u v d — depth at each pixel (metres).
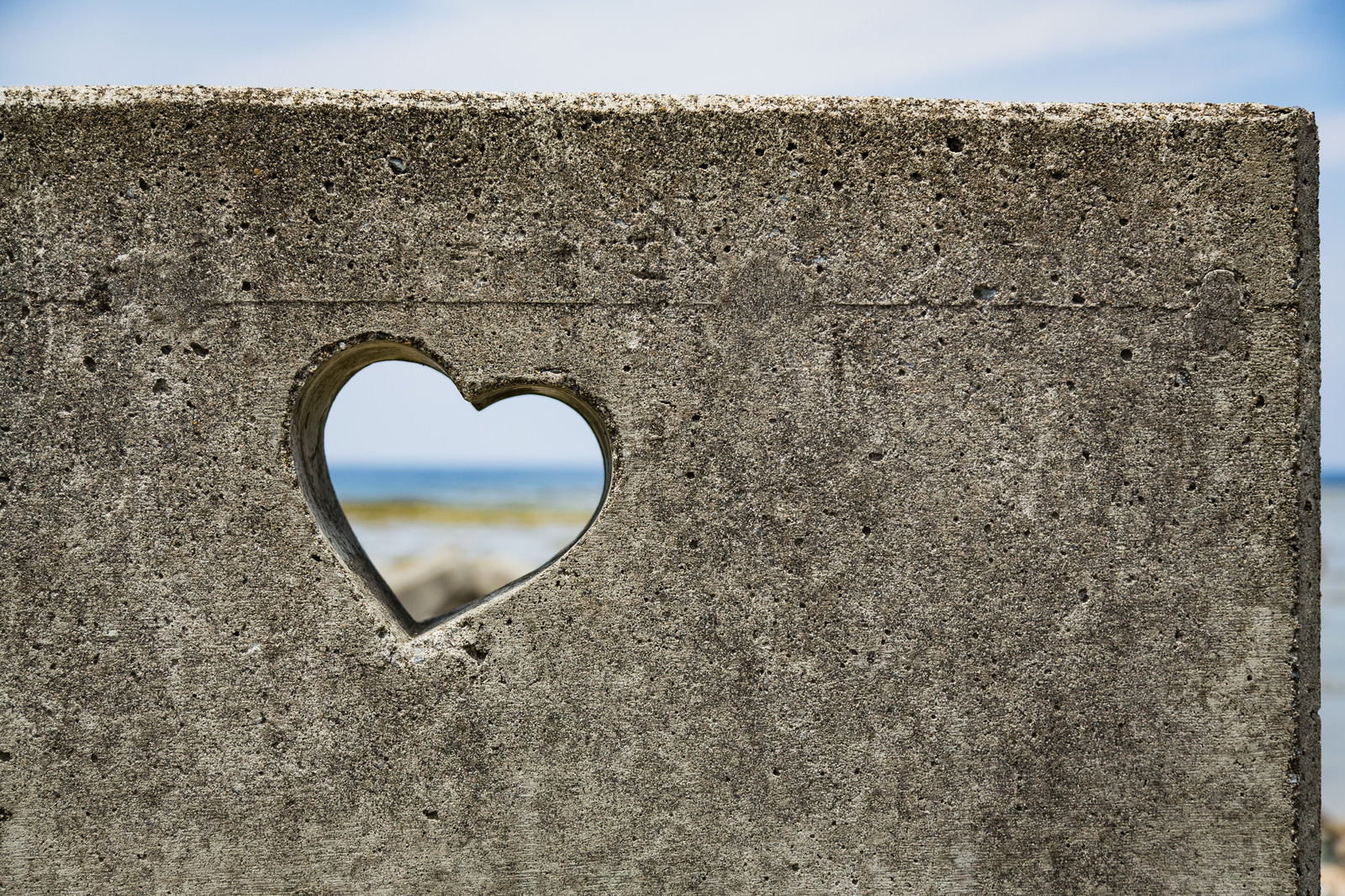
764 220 1.89
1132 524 1.94
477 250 1.86
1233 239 1.94
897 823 1.92
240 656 1.85
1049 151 1.92
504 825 1.89
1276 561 1.94
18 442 1.82
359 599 1.88
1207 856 1.95
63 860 1.84
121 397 1.83
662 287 1.88
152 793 1.85
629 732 1.89
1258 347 1.94
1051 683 1.93
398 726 1.87
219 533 1.85
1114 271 1.93
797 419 1.90
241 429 1.85
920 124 1.90
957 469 1.92
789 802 1.91
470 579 6.73
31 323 1.82
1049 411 1.92
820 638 1.91
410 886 1.88
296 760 1.86
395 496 40.66
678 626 1.90
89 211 1.83
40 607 1.83
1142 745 1.94
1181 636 1.94
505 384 1.88
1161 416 1.94
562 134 1.87
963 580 1.92
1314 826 1.96
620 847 1.90
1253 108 1.94
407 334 1.86
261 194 1.84
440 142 1.86
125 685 1.84
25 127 1.81
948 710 1.92
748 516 1.90
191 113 1.83
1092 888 1.94
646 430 1.89
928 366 1.91
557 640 1.89
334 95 1.85
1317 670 1.96
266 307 1.85
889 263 1.91
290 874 1.86
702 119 1.88
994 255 1.91
